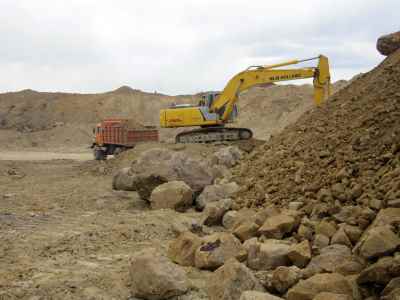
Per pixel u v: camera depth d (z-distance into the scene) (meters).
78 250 8.18
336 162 8.96
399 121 8.70
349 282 5.09
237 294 5.52
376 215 6.50
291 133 13.16
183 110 23.08
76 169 24.56
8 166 26.41
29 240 8.92
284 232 7.63
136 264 6.05
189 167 12.73
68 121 64.50
